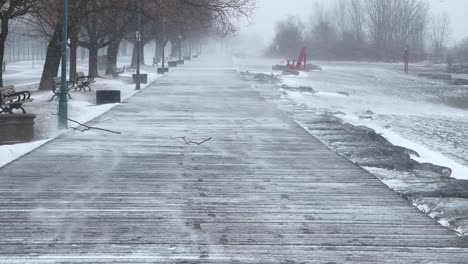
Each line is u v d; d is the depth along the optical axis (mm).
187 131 18703
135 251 7406
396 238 8039
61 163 13086
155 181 11461
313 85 52125
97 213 9125
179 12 39344
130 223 8609
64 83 18078
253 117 22984
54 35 30484
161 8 36938
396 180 11734
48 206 9508
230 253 7387
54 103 24484
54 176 11773
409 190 10742
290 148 15750
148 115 22922
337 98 38750
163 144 16047
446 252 7477
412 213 9312
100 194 10359
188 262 7047
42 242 7707
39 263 6930
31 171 12188
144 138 17062
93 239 7852
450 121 29266
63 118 18078
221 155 14531
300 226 8562
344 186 11211
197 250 7484
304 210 9445
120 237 7957
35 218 8820
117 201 9875
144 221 8727
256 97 32219
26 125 15469
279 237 8047
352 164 13492
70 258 7109
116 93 26656
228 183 11375
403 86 59156
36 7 26016
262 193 10586
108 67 51156
